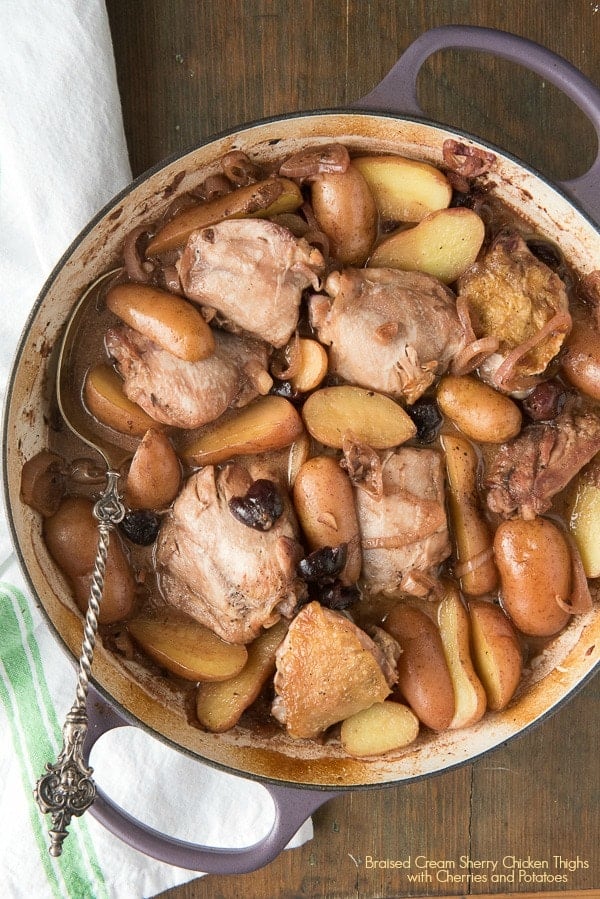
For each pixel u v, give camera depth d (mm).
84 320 688
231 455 694
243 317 683
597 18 769
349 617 692
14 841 726
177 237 683
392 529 687
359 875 761
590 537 705
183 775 745
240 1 750
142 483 676
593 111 672
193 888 751
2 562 729
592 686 775
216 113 749
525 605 691
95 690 659
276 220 696
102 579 665
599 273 704
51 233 717
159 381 675
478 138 676
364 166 701
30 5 715
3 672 730
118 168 724
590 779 772
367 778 695
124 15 745
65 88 716
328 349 693
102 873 731
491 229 715
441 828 768
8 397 652
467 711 691
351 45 755
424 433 703
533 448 696
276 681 680
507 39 671
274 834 668
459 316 692
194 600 693
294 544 679
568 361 703
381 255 705
